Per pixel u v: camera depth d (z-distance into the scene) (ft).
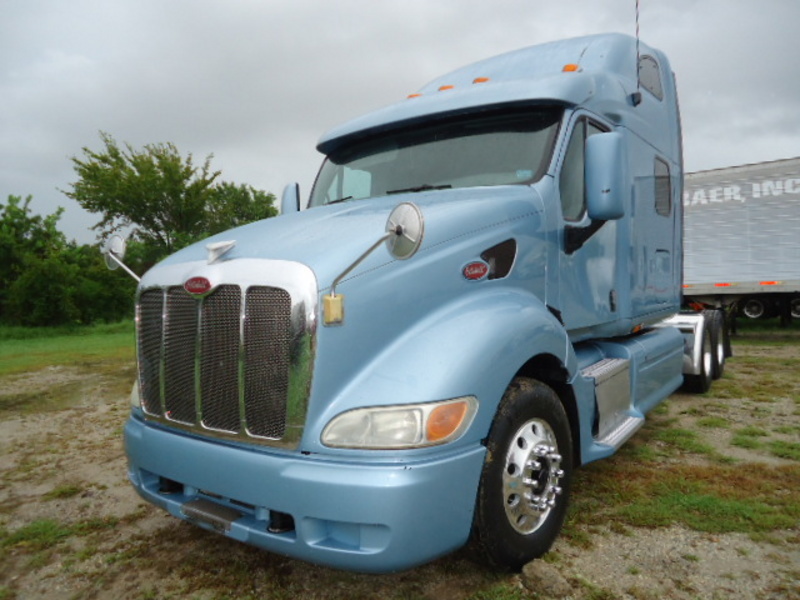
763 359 31.96
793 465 14.67
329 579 10.06
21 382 33.37
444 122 13.46
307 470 8.05
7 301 85.56
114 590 10.09
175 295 9.70
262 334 8.57
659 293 18.04
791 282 40.40
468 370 8.63
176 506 9.64
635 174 15.93
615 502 12.62
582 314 13.17
